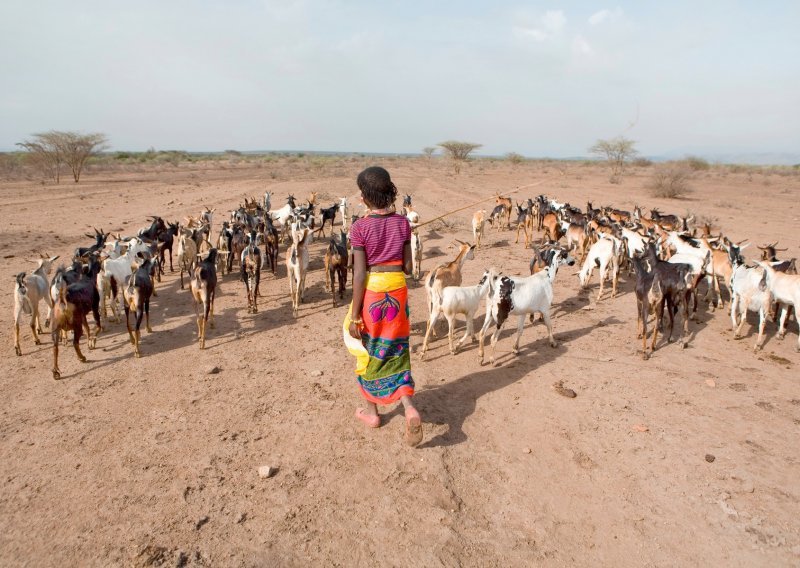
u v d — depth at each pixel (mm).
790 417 6105
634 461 5270
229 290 12164
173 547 4070
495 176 52125
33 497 4684
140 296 7887
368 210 4738
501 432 5809
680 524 4398
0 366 7625
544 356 8016
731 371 7469
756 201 30750
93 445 5527
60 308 7062
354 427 5867
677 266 7832
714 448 5473
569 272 13930
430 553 4051
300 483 4879
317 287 12523
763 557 4039
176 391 6824
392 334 4773
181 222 20531
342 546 4113
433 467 5125
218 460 5250
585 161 94688
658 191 33438
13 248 15641
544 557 4055
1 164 51031
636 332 9133
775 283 8141
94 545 4105
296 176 49656
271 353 8188
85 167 53031
